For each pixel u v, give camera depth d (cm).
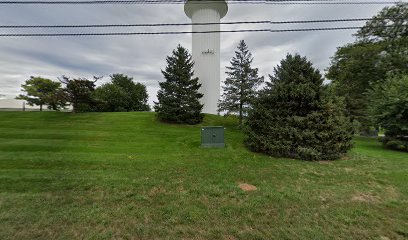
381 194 518
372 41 2080
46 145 939
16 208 414
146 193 504
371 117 1364
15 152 822
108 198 471
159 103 1630
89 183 551
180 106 1625
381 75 1919
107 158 793
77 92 1723
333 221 389
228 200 474
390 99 1211
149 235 343
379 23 1975
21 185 524
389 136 1262
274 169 717
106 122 1554
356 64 2011
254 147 983
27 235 335
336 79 2348
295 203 461
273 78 1098
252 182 592
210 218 396
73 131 1248
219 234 348
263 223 381
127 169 679
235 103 1541
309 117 885
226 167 726
